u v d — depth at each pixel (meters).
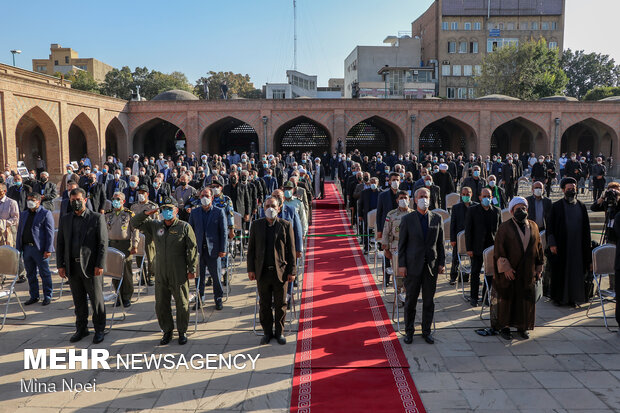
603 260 5.73
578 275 6.26
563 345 5.08
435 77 46.00
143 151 27.41
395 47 47.28
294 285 7.19
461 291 7.10
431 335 5.35
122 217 6.48
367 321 5.75
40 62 65.50
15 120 17.36
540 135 27.72
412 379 4.28
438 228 5.18
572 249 6.26
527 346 5.06
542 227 7.07
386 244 5.97
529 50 36.12
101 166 22.84
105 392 4.13
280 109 25.64
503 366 4.56
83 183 9.52
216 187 6.99
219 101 25.56
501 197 10.00
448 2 45.88
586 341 5.20
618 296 5.49
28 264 6.53
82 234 5.19
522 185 19.55
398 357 4.73
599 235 10.96
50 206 9.17
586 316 6.02
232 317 6.03
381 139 31.03
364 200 9.02
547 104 26.14
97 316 5.24
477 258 6.33
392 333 5.39
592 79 53.66
